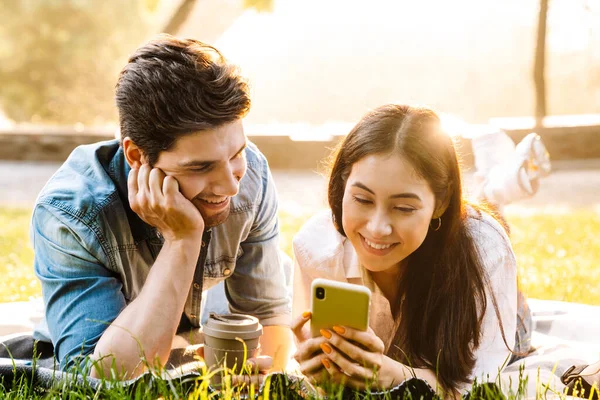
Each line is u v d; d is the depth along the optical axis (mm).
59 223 2598
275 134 12969
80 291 2574
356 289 2150
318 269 2771
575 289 4465
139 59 2412
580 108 24625
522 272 4898
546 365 2832
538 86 13766
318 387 2270
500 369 2371
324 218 2814
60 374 2293
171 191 2438
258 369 2340
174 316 2445
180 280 2469
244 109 2416
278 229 3070
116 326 2400
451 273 2537
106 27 27672
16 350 2889
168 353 2439
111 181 2670
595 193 10234
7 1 26688
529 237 6605
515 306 2637
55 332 2564
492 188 3719
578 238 6570
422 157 2324
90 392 2182
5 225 7609
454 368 2521
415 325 2588
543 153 3744
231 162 2479
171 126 2346
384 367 2275
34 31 27016
